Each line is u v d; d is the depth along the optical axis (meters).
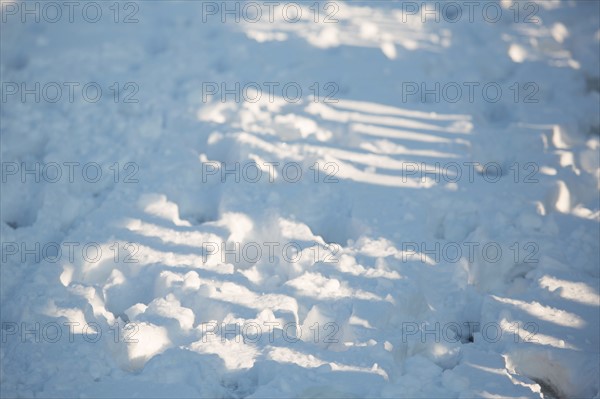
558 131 6.54
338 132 6.28
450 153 6.02
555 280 4.68
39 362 3.86
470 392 3.75
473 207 5.36
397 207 5.28
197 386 3.77
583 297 4.55
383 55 7.80
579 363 4.04
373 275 4.56
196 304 4.36
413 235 4.98
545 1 9.59
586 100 7.07
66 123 6.25
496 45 8.21
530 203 5.40
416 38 8.34
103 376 3.84
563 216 5.36
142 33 8.20
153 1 9.12
